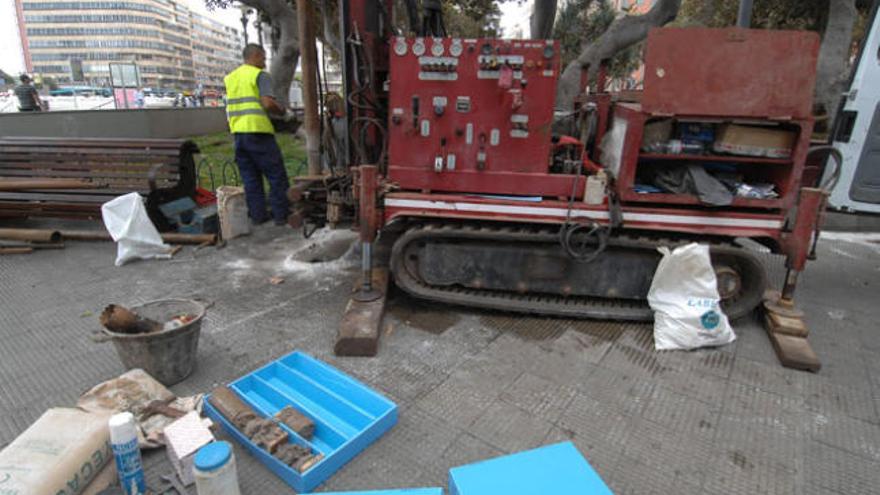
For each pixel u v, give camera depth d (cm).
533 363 285
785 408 252
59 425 184
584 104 391
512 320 336
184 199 515
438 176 325
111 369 271
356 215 346
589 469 169
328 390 242
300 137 1199
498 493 158
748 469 211
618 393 260
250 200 524
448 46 303
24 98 1227
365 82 346
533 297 349
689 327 299
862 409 253
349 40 339
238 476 198
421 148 322
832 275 443
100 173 508
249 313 338
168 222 502
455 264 338
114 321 243
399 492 171
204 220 493
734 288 322
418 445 219
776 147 297
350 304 323
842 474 210
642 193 307
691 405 252
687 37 278
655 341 308
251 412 218
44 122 953
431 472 204
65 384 256
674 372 280
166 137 1256
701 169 305
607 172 326
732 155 301
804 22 1335
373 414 236
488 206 320
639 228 315
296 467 195
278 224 516
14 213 494
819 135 743
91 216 495
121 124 1116
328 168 430
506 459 173
